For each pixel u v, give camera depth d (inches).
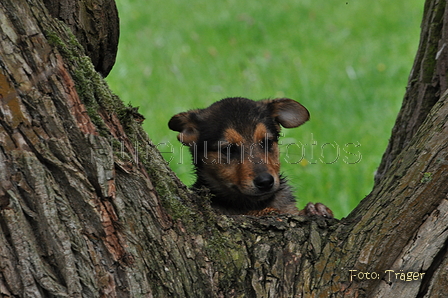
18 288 240.2
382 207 291.0
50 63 252.8
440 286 271.9
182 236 281.4
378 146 653.3
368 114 735.1
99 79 273.4
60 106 252.8
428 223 278.5
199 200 301.9
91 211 254.2
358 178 594.9
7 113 242.5
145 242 268.1
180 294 270.8
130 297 257.9
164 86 813.2
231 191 469.7
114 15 354.9
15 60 245.3
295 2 1192.8
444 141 283.9
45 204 244.8
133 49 939.3
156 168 289.3
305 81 827.4
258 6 1173.1
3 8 246.7
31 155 244.5
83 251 251.3
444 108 294.5
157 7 1146.0
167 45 968.3
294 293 279.7
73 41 270.2
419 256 276.2
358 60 901.8
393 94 783.1
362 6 1159.0
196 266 278.8
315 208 400.2
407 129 384.2
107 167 257.3
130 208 266.8
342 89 804.0
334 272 283.0
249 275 284.0
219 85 820.6
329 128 705.0
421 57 381.7
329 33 1036.5
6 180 241.0
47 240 246.1
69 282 247.0
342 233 295.9
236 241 292.8
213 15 1120.2
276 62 906.7
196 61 905.5
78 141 254.7
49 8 315.9
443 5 368.8
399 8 1129.4
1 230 239.5
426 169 283.4
